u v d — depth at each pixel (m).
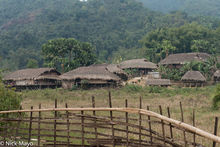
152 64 58.50
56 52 59.72
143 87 43.03
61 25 111.94
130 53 91.44
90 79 45.47
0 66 79.06
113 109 6.31
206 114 18.16
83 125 6.72
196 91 37.50
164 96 33.12
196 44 68.31
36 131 11.41
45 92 36.56
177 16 116.19
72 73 47.12
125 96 33.84
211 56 56.22
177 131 11.34
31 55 84.56
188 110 20.83
